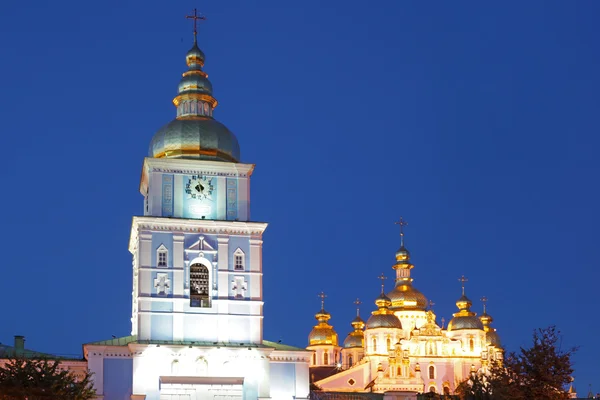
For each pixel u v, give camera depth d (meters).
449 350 149.38
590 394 123.19
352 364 160.62
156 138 96.00
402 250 163.00
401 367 137.62
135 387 85.38
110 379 85.62
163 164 91.56
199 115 97.50
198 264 90.38
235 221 91.06
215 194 92.19
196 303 89.44
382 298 152.00
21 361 78.75
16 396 74.19
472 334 150.62
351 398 100.44
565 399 82.81
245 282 90.44
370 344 148.50
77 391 77.19
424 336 148.62
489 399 84.88
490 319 164.12
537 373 82.75
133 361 86.00
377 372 139.88
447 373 146.75
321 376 156.38
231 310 89.50
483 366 142.00
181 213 90.94
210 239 90.50
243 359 88.44
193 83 98.44
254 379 88.25
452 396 101.00
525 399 82.31
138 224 89.06
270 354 90.12
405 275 162.50
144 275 88.12
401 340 146.75
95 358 85.75
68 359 87.75
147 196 97.12
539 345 84.50
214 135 94.75
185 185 91.62
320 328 173.25
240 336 89.25
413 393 100.31
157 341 87.06
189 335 88.19
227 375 87.81
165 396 85.88
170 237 89.62
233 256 90.69
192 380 86.38
